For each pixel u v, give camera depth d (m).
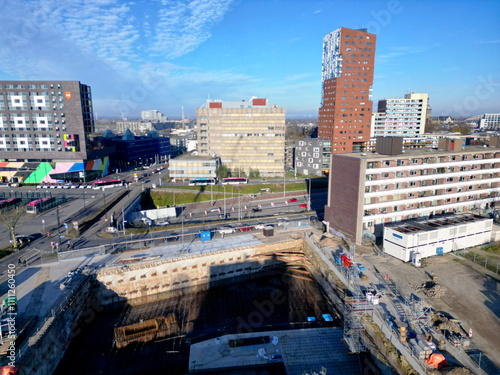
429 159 88.44
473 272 67.75
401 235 72.69
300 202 134.62
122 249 79.56
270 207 127.06
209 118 174.00
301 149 189.25
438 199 90.88
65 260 72.81
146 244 83.31
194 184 151.38
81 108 153.00
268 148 174.75
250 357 52.81
